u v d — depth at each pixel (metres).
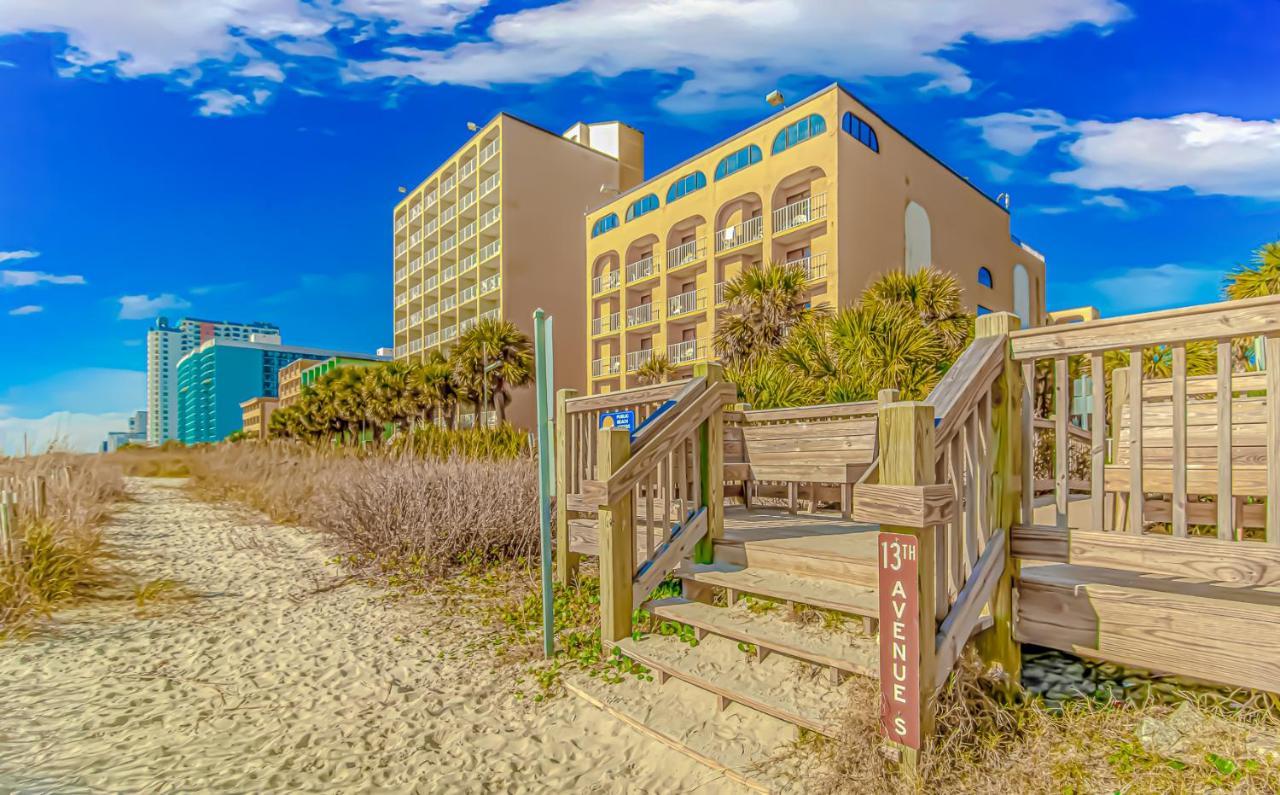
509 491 7.44
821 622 3.65
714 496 4.60
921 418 2.42
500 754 3.15
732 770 2.75
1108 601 2.84
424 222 47.28
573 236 37.56
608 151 40.41
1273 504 2.48
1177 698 2.82
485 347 28.61
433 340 45.41
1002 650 3.05
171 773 3.00
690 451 5.16
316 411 45.50
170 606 5.89
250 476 17.14
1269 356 2.51
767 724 3.04
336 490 9.09
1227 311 2.53
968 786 2.39
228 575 7.11
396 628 5.14
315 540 9.16
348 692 3.95
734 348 18.02
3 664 4.45
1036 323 35.69
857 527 5.07
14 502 6.98
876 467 2.80
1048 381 10.38
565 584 5.67
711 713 3.23
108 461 16.34
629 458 4.09
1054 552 2.95
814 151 22.39
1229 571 2.49
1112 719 2.72
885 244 23.50
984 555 2.96
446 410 32.81
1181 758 2.42
